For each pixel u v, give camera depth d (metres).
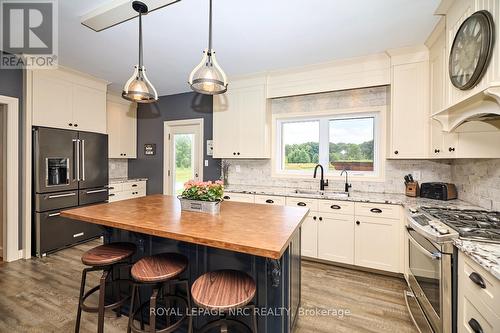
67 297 2.19
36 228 3.05
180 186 4.63
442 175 2.84
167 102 4.71
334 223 2.85
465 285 1.24
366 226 2.68
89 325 1.84
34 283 2.43
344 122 3.45
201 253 1.66
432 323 1.56
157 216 1.73
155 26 2.29
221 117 3.93
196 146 4.47
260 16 2.11
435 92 2.38
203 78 1.65
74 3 1.95
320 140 3.58
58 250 3.27
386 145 3.10
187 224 1.53
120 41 2.59
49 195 3.13
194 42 2.60
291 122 3.81
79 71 3.46
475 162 2.21
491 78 1.27
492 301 1.00
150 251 1.87
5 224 2.92
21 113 2.99
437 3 1.94
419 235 1.77
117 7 1.92
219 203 1.88
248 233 1.34
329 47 2.70
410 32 2.36
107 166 3.90
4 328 1.79
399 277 2.61
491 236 1.28
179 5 1.97
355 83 3.03
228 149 3.87
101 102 3.91
